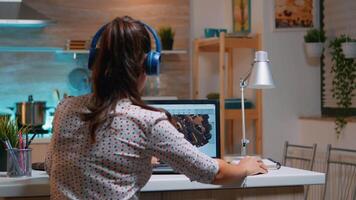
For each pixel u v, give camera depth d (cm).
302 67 463
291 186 210
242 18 482
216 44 462
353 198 374
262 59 241
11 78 479
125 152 149
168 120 156
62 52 471
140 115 150
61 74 487
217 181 167
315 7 464
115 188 149
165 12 504
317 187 435
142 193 195
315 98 467
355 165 372
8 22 447
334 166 418
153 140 151
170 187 193
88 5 490
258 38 449
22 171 202
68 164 151
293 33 460
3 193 184
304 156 453
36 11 463
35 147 420
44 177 200
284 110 459
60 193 152
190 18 509
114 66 149
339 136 413
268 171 213
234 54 503
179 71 506
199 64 507
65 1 486
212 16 512
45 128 464
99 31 160
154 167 204
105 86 150
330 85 457
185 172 158
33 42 482
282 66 458
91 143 149
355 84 429
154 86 487
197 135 228
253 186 200
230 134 504
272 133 457
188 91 508
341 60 434
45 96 485
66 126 152
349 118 410
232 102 452
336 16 448
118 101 151
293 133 462
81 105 154
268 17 454
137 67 152
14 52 479
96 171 149
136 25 153
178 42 507
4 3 457
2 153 213
